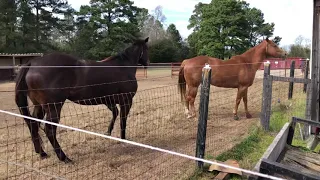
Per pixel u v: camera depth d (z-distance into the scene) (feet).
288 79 18.63
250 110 27.91
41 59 13.88
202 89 12.35
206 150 15.51
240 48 123.95
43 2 113.50
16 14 105.70
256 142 17.24
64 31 118.01
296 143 16.49
